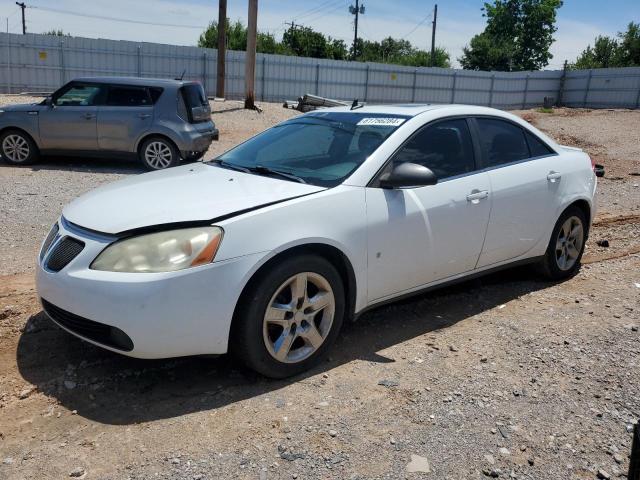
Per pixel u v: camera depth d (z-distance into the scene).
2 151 11.59
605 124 24.81
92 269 3.15
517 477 2.68
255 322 3.26
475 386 3.43
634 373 3.63
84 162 12.30
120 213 3.36
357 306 3.78
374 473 2.67
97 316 3.09
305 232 3.38
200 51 31.14
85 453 2.77
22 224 6.73
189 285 3.07
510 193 4.56
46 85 28.67
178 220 3.19
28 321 4.14
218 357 3.75
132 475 2.62
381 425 3.03
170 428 2.98
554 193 4.95
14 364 3.59
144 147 11.38
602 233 7.23
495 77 39.03
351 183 3.73
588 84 39.25
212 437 2.90
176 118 11.30
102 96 11.40
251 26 21.11
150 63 30.31
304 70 34.00
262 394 3.31
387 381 3.47
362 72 35.50
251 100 21.78
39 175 10.47
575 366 3.70
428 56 63.97
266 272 3.28
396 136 4.04
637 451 2.40
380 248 3.76
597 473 2.71
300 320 3.47
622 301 4.84
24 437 2.89
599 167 5.73
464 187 4.25
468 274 4.48
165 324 3.05
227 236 3.18
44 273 3.38
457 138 4.39
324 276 3.51
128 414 3.10
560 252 5.26
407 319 4.43
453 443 2.90
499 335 4.14
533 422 3.10
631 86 37.03
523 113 31.44
